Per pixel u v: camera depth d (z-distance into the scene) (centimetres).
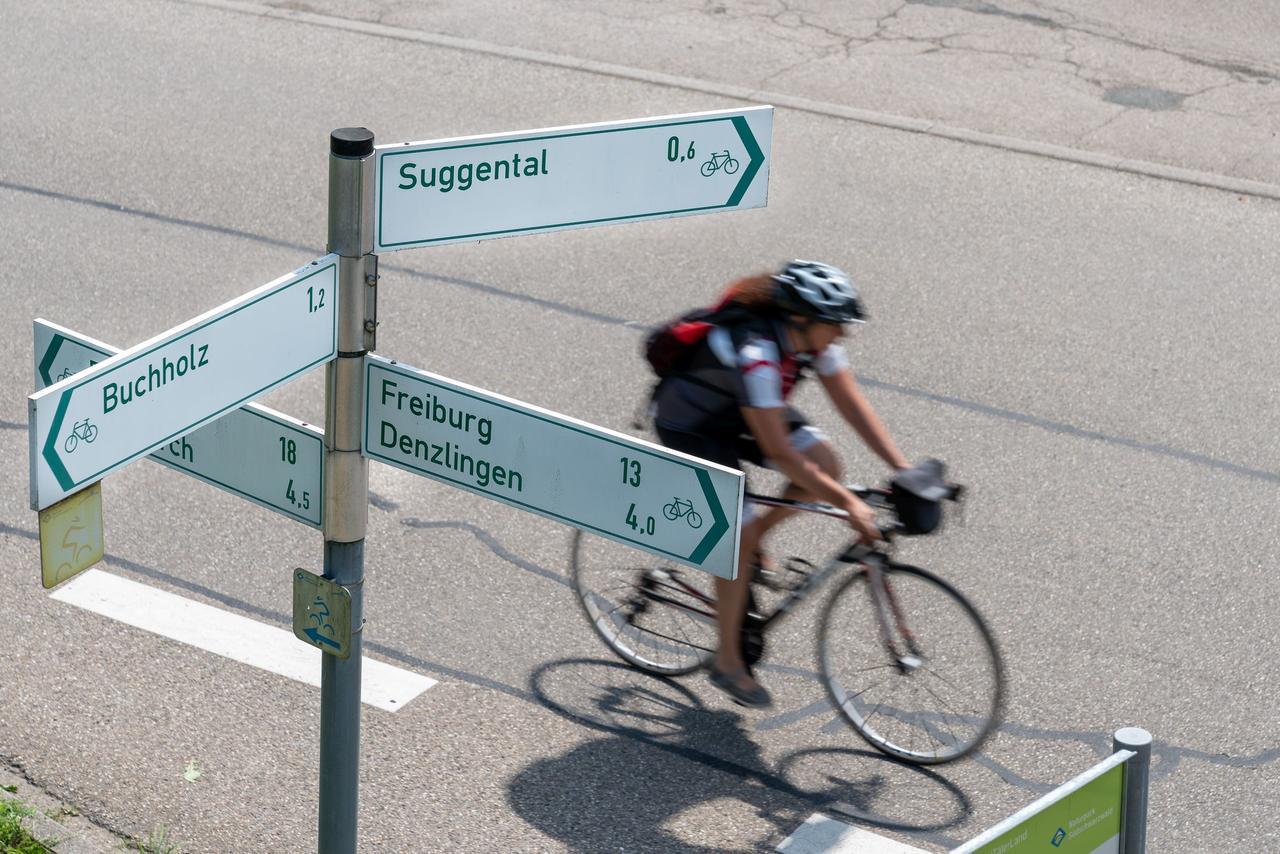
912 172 3259
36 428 755
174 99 3612
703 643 1766
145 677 1753
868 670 1669
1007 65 3806
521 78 3747
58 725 1666
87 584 1923
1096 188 3197
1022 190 3188
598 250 2936
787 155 3331
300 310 909
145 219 3025
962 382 2477
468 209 960
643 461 885
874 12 4147
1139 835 912
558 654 1828
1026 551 2038
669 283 2812
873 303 2728
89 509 805
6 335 2562
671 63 3831
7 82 3691
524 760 1642
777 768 1641
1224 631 1878
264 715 1698
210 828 1526
